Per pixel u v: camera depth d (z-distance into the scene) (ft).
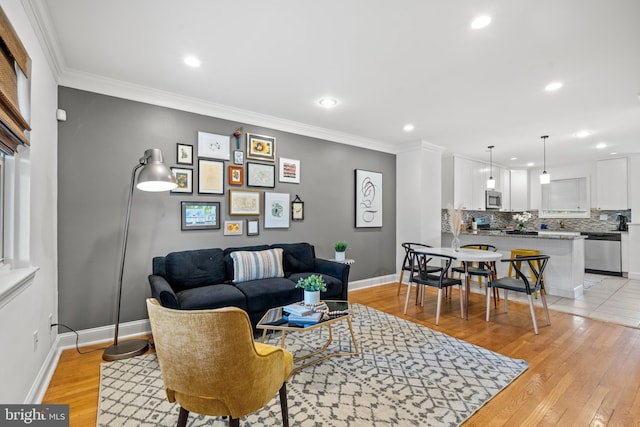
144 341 8.89
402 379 7.09
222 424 5.58
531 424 5.58
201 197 11.05
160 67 8.54
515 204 24.59
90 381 6.96
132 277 9.71
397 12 6.24
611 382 7.00
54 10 6.14
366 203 16.34
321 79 9.29
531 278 14.05
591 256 20.80
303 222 13.93
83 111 8.98
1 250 5.77
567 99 10.68
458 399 6.31
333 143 15.08
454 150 18.62
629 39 7.09
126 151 9.64
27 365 5.76
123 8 6.09
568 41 7.20
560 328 10.41
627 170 19.97
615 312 12.14
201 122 11.11
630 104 11.08
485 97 10.55
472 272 12.07
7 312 4.79
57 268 8.51
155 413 5.85
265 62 8.27
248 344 4.26
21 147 6.04
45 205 7.30
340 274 11.35
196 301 8.32
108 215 9.34
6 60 5.08
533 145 17.30
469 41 7.26
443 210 20.22
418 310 12.39
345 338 9.50
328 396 6.40
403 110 11.86
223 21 6.55
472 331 10.13
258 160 12.51
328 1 5.92
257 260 10.79
